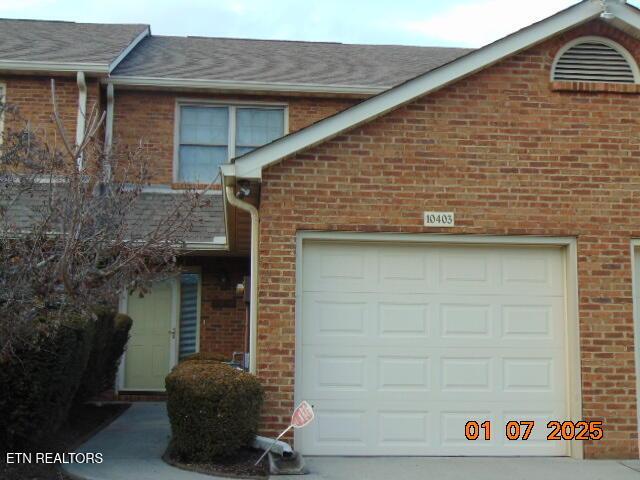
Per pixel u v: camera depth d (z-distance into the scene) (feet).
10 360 23.36
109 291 22.44
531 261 29.86
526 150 29.58
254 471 24.85
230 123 46.26
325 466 26.27
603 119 29.99
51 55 43.98
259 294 27.86
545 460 28.14
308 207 28.45
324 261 28.94
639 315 29.76
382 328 28.91
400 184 28.94
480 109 29.58
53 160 22.29
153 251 23.73
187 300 45.52
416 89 28.94
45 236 22.12
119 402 42.88
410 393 28.73
